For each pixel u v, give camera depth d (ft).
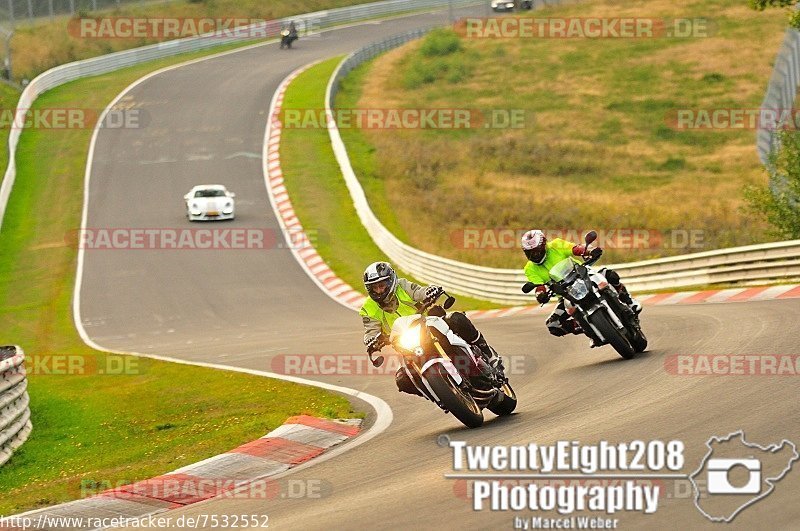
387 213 478.59
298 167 554.46
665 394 118.42
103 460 143.02
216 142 610.24
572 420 111.24
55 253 433.48
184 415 173.68
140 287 382.42
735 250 248.52
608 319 150.71
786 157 287.28
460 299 338.34
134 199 515.50
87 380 229.66
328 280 382.42
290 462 116.57
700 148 566.77
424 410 140.15
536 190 500.74
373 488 92.53
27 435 169.07
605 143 590.55
